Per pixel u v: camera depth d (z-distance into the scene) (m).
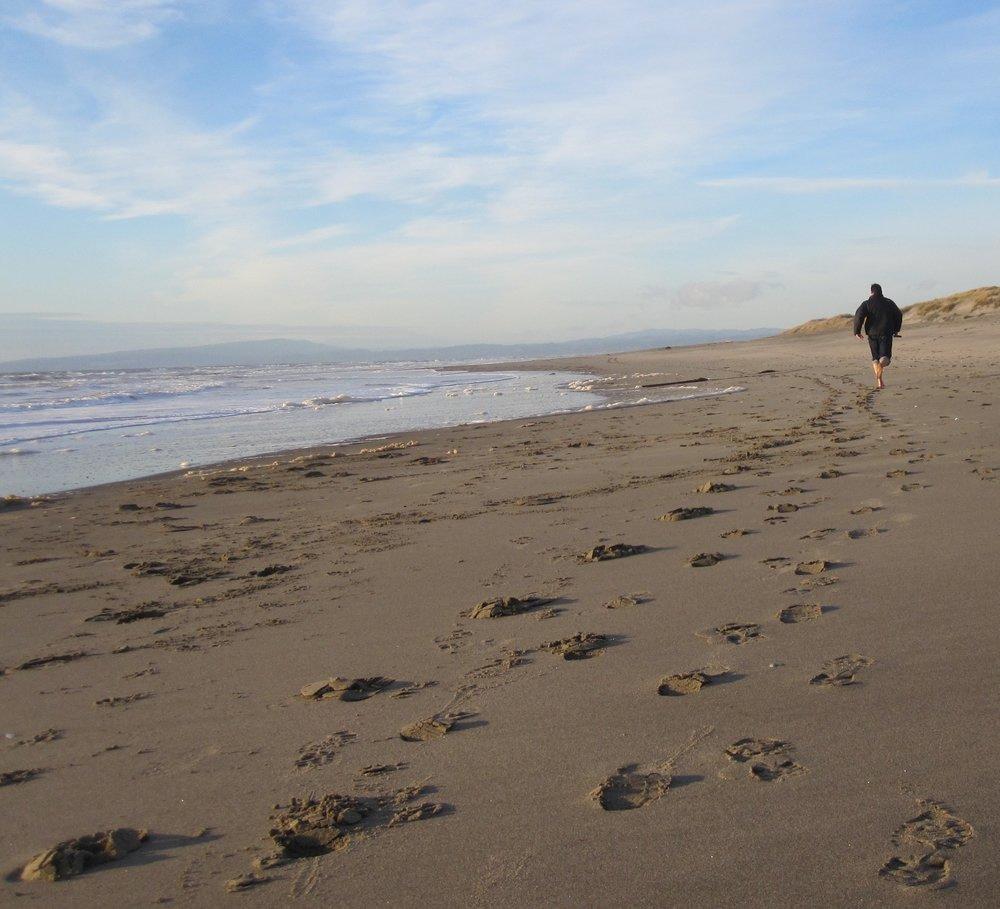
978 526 5.01
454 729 3.00
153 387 34.88
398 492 8.41
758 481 7.22
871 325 15.23
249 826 2.47
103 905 2.15
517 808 2.43
